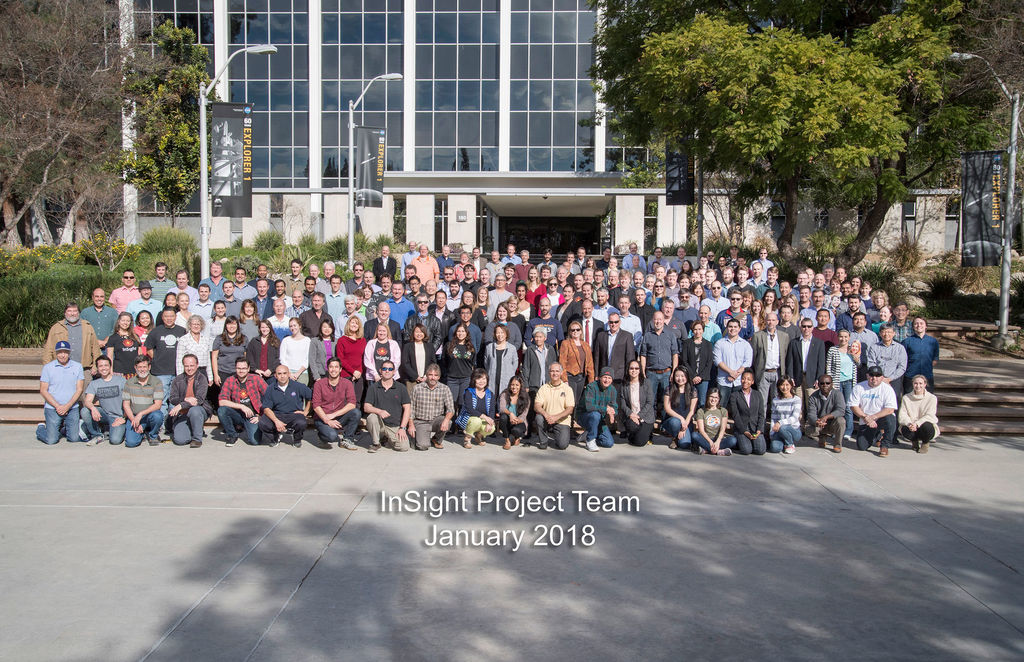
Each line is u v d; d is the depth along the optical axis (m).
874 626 5.33
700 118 18.55
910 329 12.21
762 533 7.20
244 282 12.77
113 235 31.62
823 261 21.77
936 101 18.44
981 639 5.16
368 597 5.70
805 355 11.09
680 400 10.66
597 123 32.47
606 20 22.83
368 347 10.88
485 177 38.44
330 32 39.94
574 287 13.26
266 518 7.40
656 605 5.63
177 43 32.03
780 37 16.64
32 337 15.91
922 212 28.91
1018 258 25.44
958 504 8.11
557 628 5.24
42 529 7.02
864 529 7.33
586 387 10.62
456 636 5.11
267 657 4.79
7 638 4.99
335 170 40.22
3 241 27.62
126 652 4.83
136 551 6.51
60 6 28.00
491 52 39.66
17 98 25.95
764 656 4.89
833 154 15.97
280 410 10.39
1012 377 13.97
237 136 17.61
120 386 10.58
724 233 31.06
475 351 11.28
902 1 18.33
